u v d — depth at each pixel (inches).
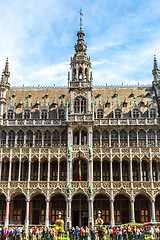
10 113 2464.3
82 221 2219.5
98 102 2556.6
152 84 2689.5
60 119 2363.4
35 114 2466.8
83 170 2279.8
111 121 2347.4
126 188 2144.4
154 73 2694.4
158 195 2231.8
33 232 1624.0
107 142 2345.0
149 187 2145.7
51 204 2271.2
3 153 2281.0
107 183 2158.0
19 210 2276.1
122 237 1598.2
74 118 2282.2
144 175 2285.9
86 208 2247.8
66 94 2652.6
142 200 2258.9
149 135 2337.6
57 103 2484.0
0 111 2461.9
